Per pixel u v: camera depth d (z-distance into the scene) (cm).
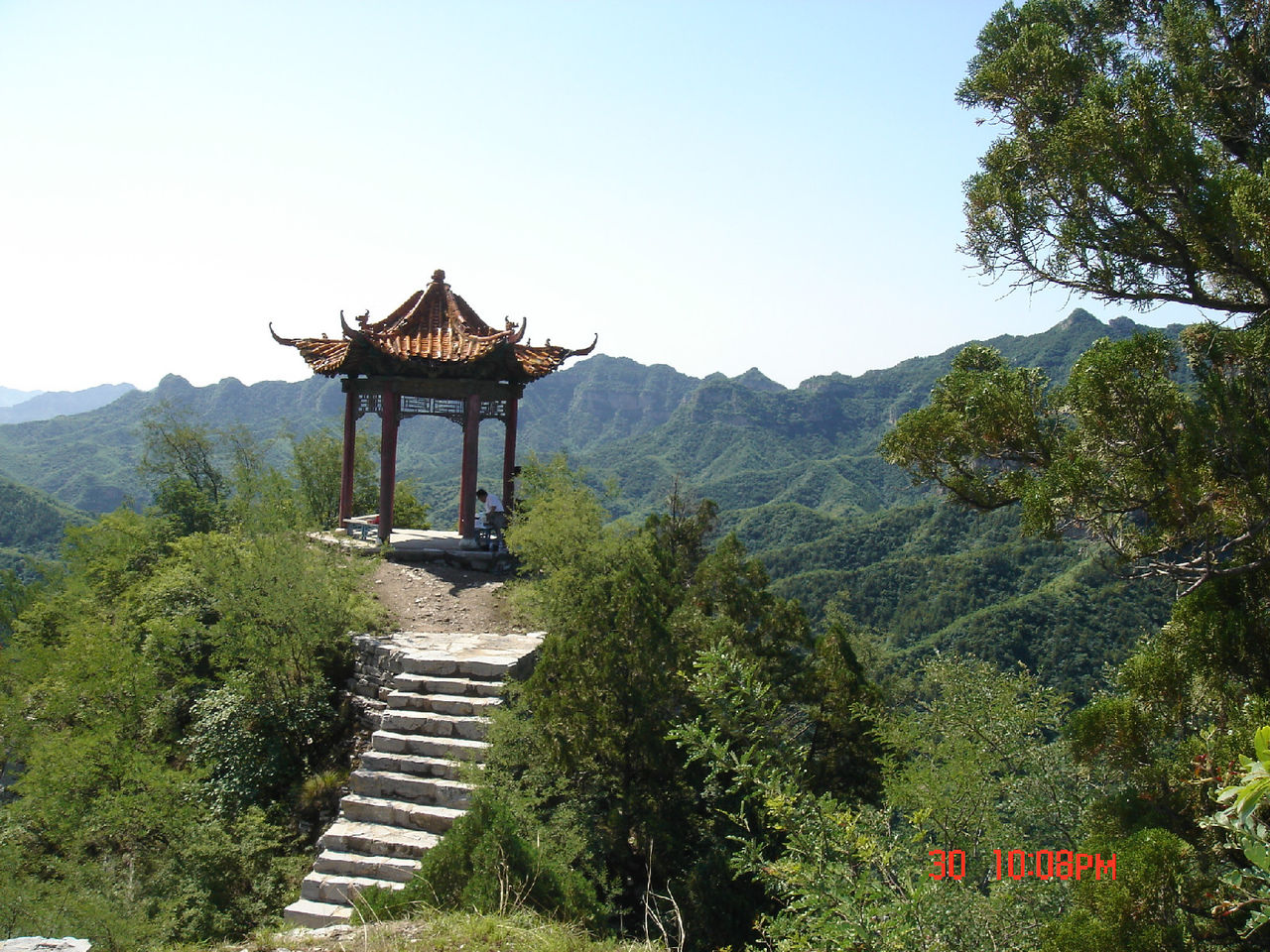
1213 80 811
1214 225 695
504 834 764
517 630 1490
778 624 1416
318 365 1917
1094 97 757
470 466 1872
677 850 944
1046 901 580
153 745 1238
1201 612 673
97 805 1100
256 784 1147
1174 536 702
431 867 761
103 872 1009
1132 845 509
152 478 3484
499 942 638
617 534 1586
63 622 1922
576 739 980
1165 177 698
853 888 481
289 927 820
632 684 998
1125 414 692
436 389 1889
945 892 507
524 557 1697
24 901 957
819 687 1211
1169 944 468
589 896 760
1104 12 934
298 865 994
